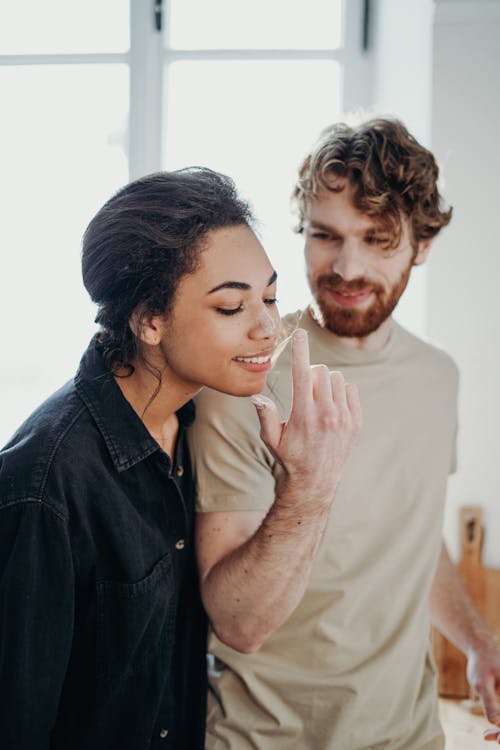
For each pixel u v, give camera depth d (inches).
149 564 38.8
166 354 35.7
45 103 88.8
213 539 41.0
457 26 71.1
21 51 88.2
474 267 73.3
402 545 44.8
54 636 35.9
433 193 45.3
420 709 45.6
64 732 40.1
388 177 42.7
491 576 73.9
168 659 40.8
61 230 90.7
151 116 88.2
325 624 42.5
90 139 89.0
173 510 39.9
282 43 87.1
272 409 35.3
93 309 92.3
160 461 38.4
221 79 87.7
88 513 36.7
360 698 42.4
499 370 73.8
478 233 73.0
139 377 37.4
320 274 44.1
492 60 71.3
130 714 40.3
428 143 72.6
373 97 87.0
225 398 40.9
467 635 49.1
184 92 88.0
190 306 34.3
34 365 93.9
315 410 34.4
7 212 90.6
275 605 38.2
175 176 35.0
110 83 87.9
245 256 34.2
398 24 78.9
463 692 72.8
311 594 42.8
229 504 40.8
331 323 44.6
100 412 37.1
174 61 87.7
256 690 42.2
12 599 34.8
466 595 50.7
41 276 91.9
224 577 38.8
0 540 35.4
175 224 33.6
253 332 34.6
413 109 77.1
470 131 72.2
